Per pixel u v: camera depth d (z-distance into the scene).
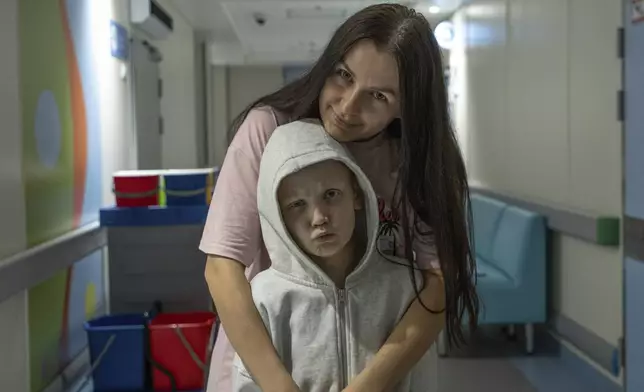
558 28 4.15
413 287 1.15
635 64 3.16
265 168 1.10
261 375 1.07
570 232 3.82
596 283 3.66
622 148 3.30
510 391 3.63
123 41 5.02
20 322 2.86
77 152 3.79
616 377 3.43
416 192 1.15
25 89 2.97
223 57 10.55
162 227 3.83
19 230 2.87
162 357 3.31
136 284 3.86
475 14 6.31
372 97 1.09
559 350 4.23
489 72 5.86
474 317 1.22
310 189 1.08
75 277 3.70
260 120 1.21
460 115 7.02
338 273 1.16
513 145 5.20
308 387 1.12
